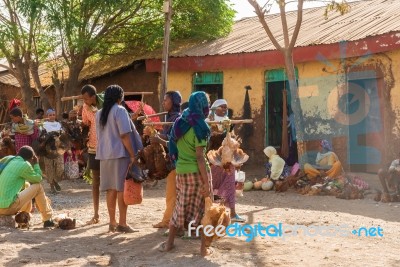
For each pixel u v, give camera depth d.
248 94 15.11
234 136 7.50
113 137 6.83
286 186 11.34
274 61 14.06
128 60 17.56
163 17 17.70
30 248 6.09
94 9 16.62
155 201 9.77
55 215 8.34
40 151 10.98
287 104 14.36
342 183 10.78
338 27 14.45
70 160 12.11
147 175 6.76
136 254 5.84
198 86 16.17
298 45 13.52
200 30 17.53
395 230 7.07
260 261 5.50
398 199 9.72
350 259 5.61
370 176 12.51
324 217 7.92
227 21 17.80
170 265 5.37
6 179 7.31
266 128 14.85
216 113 7.54
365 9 15.98
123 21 17.25
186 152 5.79
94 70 18.23
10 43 17.45
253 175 13.95
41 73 21.20
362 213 8.59
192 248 5.98
